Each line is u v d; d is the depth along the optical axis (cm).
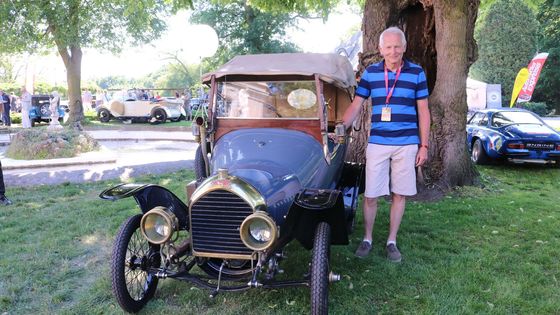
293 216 314
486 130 1021
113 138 1525
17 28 1903
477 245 484
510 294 365
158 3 2242
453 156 715
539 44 3384
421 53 766
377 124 426
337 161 451
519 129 978
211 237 323
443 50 689
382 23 730
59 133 1052
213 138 435
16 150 1013
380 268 422
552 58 3381
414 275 404
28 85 2009
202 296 371
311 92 409
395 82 414
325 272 307
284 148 381
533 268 418
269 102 419
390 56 407
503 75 2708
